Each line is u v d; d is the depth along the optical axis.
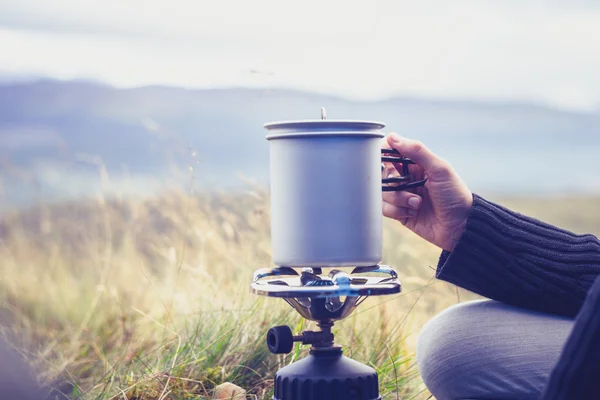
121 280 4.11
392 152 1.83
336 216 1.47
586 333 1.32
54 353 3.08
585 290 1.77
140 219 4.27
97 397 2.33
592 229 7.88
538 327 1.76
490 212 1.81
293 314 2.75
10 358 1.41
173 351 2.62
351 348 2.59
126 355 2.71
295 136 1.47
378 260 1.53
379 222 1.53
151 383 2.38
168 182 4.12
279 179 1.50
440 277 1.86
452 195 1.83
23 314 3.81
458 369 1.77
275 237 1.52
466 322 1.85
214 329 2.75
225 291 3.24
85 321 3.34
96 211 4.65
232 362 2.56
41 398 1.39
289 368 1.58
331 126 1.47
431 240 1.92
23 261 4.59
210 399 2.29
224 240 3.61
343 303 1.57
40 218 4.94
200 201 3.73
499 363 1.72
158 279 3.83
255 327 2.73
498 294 1.83
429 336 1.90
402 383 2.48
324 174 1.46
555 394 1.37
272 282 1.56
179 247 3.79
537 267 1.79
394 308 3.06
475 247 1.80
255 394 2.39
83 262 4.54
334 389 1.51
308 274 1.53
